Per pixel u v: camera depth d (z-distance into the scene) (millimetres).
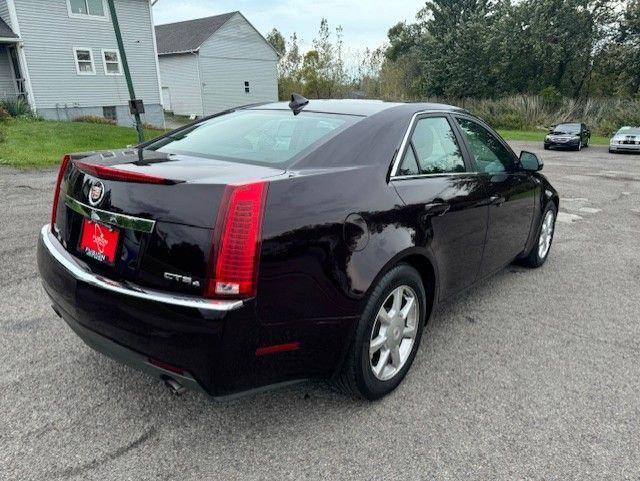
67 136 16219
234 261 1906
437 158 3064
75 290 2207
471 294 4234
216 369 1948
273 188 2039
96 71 24906
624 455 2279
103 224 2184
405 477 2121
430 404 2637
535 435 2406
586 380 2902
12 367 2857
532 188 4246
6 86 23250
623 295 4262
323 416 2512
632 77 38438
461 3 50969
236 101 37500
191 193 1954
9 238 5328
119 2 25031
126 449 2244
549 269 4957
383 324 2570
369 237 2355
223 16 36812
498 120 38312
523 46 42188
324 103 3172
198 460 2191
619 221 7348
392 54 62125
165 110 38281
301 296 2102
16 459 2158
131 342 2074
